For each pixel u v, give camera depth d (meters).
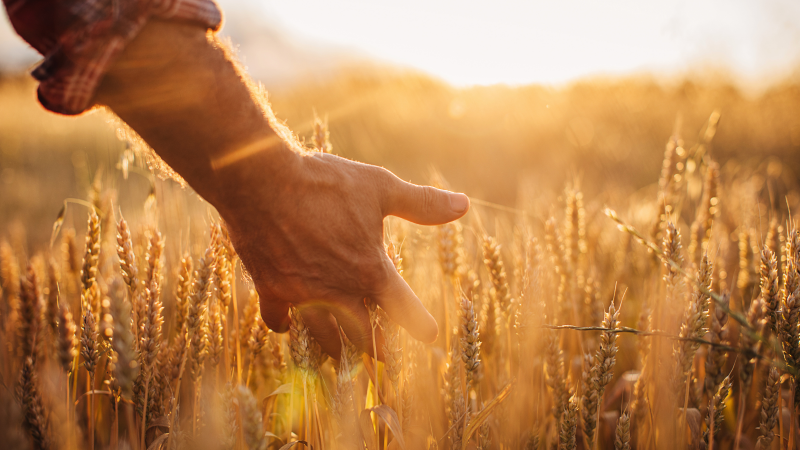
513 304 0.76
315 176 0.64
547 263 0.82
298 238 0.64
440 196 0.69
